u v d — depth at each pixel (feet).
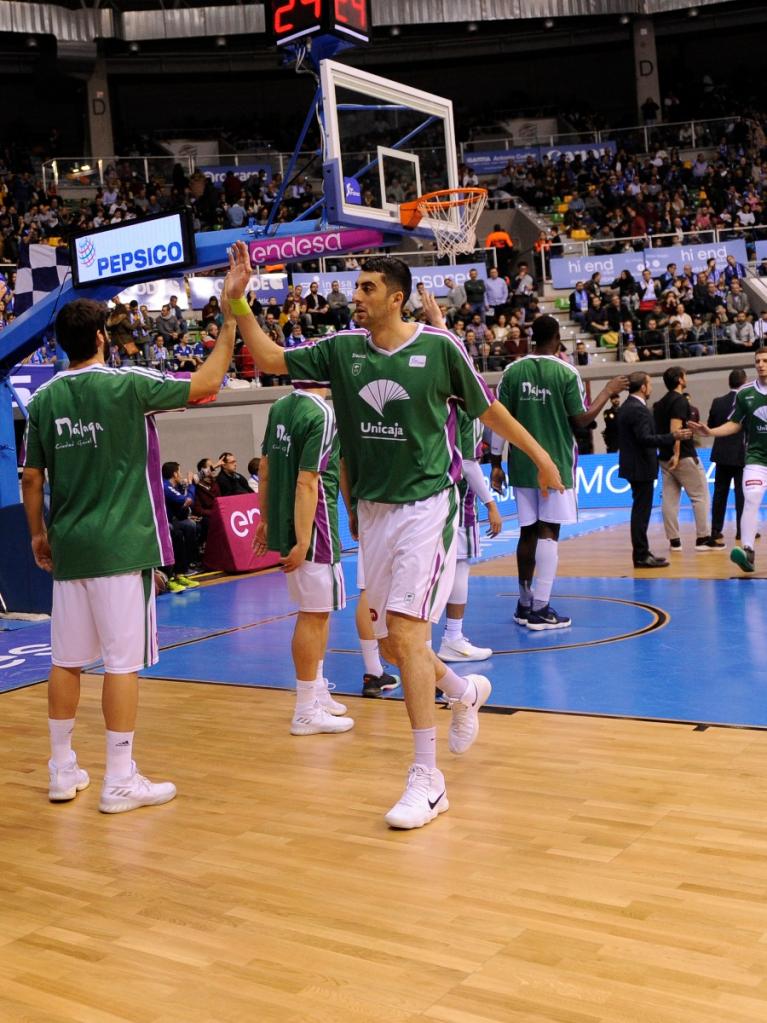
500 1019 7.05
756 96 88.63
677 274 64.75
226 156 78.33
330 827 10.95
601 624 20.89
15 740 15.21
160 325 51.57
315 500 14.05
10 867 10.36
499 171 81.05
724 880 9.02
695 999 7.14
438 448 11.12
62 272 27.86
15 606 27.61
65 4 74.84
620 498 48.32
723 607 21.79
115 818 11.69
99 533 11.77
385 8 78.38
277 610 26.11
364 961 7.98
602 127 89.30
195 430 50.60
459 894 9.08
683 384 30.71
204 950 8.34
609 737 13.47
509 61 93.09
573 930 8.27
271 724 15.21
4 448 28.68
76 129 87.66
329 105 27.55
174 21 76.64
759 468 25.14
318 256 27.96
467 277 61.16
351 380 11.12
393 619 11.12
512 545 36.17
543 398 20.15
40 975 8.07
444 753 13.24
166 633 23.31
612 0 81.35
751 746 12.76
